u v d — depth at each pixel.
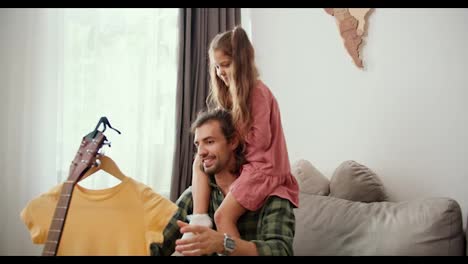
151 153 2.46
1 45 2.32
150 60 2.48
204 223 1.25
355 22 2.24
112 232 1.15
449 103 1.99
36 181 2.33
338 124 2.27
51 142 2.34
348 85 2.26
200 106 2.43
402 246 1.59
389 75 2.14
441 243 1.55
